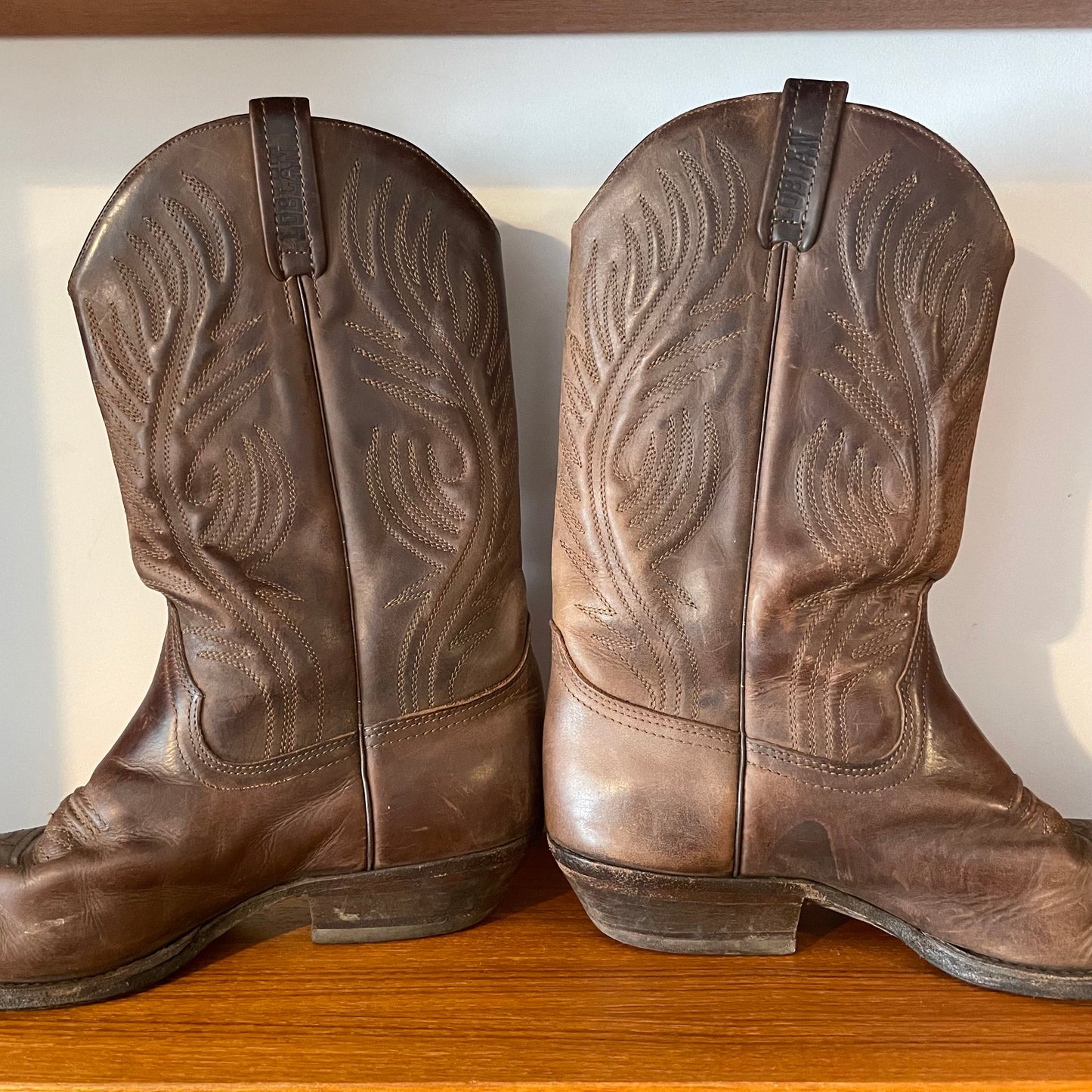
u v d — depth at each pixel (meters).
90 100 0.88
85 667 0.98
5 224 0.89
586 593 0.76
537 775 0.81
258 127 0.68
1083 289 0.91
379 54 0.88
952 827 0.73
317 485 0.73
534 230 0.91
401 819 0.75
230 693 0.72
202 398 0.70
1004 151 0.89
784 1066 0.63
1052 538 0.96
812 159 0.67
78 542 0.95
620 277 0.71
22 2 0.77
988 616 0.98
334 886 0.76
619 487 0.73
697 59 0.88
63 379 0.92
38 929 0.69
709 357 0.71
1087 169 0.89
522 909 0.83
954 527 0.74
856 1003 0.70
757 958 0.76
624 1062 0.64
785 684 0.73
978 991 0.72
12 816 1.00
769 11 0.82
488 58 0.88
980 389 0.73
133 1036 0.66
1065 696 0.99
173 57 0.87
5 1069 0.63
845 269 0.69
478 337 0.76
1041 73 0.88
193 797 0.72
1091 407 0.94
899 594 0.74
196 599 0.72
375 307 0.72
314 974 0.73
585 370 0.73
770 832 0.74
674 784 0.74
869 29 0.87
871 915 0.76
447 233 0.73
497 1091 0.62
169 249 0.68
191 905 0.73
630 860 0.74
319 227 0.70
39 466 0.94
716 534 0.73
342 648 0.74
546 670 0.96
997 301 0.72
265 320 0.70
